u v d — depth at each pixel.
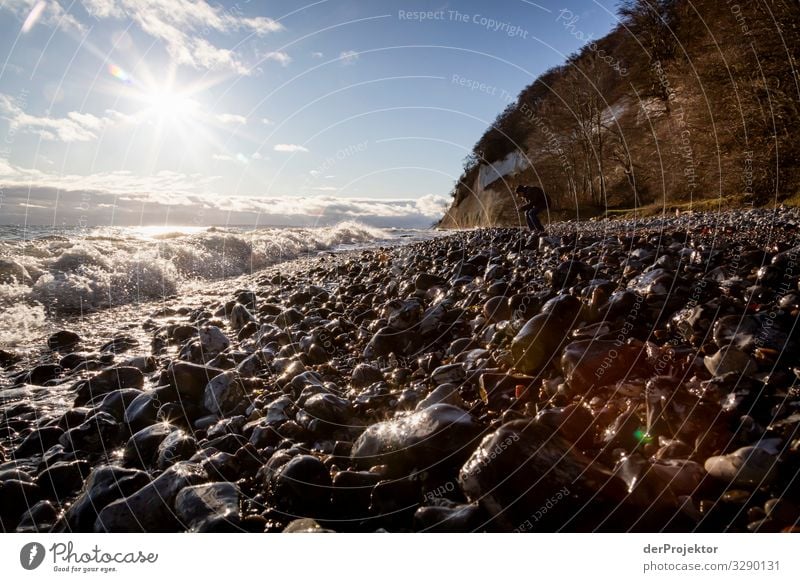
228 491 2.24
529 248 9.23
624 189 26.58
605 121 27.30
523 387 2.96
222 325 6.42
